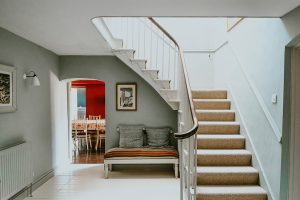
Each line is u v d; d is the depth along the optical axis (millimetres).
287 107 3232
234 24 5176
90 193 4668
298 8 2861
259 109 3943
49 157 5637
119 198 4418
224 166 4184
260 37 3963
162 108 6395
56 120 6125
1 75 3689
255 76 4160
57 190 4832
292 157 3256
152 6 2850
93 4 2801
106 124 6395
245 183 3938
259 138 3936
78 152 8258
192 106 3742
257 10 2984
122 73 6367
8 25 3656
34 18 3326
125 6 2842
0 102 3662
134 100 6375
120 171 6141
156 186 5039
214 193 3580
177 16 3217
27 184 4301
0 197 3516
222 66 6094
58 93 6277
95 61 6352
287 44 3145
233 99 5156
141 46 6312
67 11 3031
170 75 6371
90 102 11039
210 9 2947
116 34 5504
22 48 4391
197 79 6895
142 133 6227
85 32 4055
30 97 4691
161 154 5559
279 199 3330
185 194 3939
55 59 6051
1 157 3537
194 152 3428
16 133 4176
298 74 3211
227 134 4762
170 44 6383
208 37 6871
